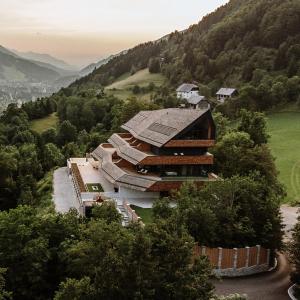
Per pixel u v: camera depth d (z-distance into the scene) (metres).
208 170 75.88
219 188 56.28
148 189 70.50
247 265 54.19
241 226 54.22
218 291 48.31
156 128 79.25
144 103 142.12
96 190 78.00
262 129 99.06
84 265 38.66
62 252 43.03
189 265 36.78
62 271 43.69
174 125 74.69
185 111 78.81
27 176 95.50
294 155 116.94
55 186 91.75
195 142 72.81
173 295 34.00
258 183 61.25
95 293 33.16
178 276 34.25
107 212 52.81
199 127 73.94
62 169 110.25
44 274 43.06
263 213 56.81
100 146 100.62
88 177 87.44
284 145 126.06
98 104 186.50
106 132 148.00
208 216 52.78
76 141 157.00
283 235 60.59
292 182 97.44
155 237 36.12
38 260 41.88
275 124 148.50
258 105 164.00
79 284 33.59
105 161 86.38
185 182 64.12
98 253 37.22
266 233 55.69
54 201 80.31
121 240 35.44
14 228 43.03
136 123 92.62
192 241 36.94
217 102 190.12
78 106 190.25
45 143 157.00
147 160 72.19
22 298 42.34
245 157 79.44
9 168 96.56
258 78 197.50
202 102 179.88
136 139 85.81
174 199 67.38
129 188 72.56
